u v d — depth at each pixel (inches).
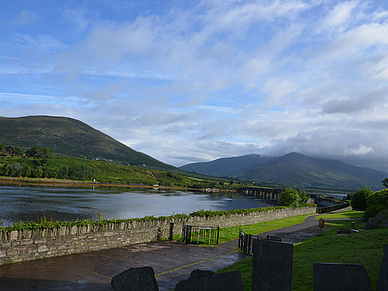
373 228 981.2
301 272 466.3
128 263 574.6
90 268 525.7
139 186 6496.1
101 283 459.5
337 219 1507.1
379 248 611.2
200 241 820.0
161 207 2770.7
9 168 4822.8
